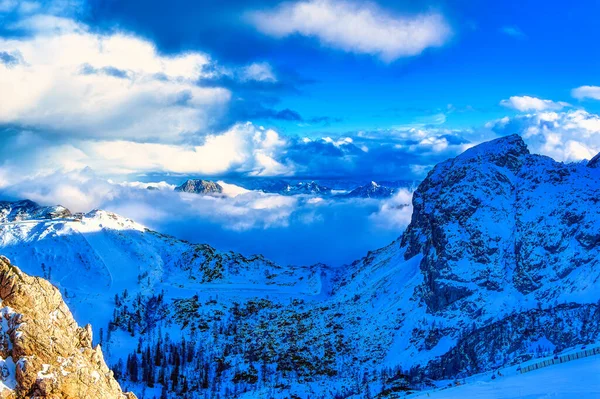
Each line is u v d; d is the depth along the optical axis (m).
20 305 92.50
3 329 90.31
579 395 184.88
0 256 93.81
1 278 92.62
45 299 95.00
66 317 97.12
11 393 86.06
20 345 88.94
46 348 90.44
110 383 98.25
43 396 87.00
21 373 87.31
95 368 96.31
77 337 97.88
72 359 91.75
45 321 92.31
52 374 88.25
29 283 93.75
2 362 88.19
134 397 101.88
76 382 90.19
